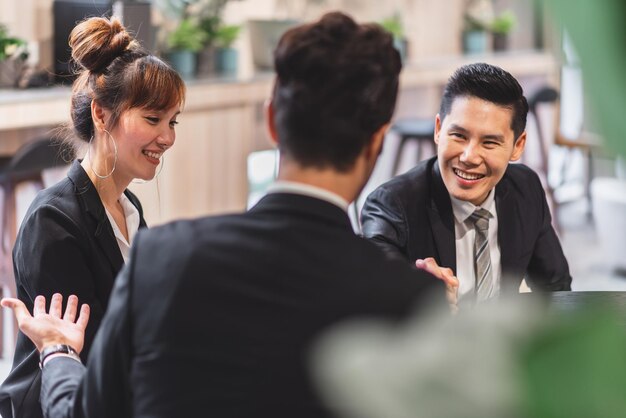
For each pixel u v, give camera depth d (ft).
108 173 6.95
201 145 19.24
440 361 1.07
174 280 3.74
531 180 7.79
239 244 3.72
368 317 3.54
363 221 7.49
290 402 3.56
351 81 3.74
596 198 18.97
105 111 6.89
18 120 15.94
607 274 18.94
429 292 3.62
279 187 3.86
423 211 7.29
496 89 6.88
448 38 27.63
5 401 6.56
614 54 0.93
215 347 3.63
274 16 23.93
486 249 7.36
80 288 6.52
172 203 18.76
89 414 4.22
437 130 7.31
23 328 5.17
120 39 6.93
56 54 17.53
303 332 3.55
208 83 19.21
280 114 3.85
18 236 6.66
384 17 26.22
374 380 1.07
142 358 3.82
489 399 1.04
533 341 1.04
